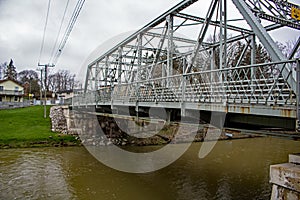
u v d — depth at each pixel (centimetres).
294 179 473
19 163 1482
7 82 5834
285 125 554
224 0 1032
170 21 1377
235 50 2430
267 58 2425
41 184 1152
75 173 1333
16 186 1115
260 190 1120
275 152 2083
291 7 1052
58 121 2545
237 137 2786
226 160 1733
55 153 1769
